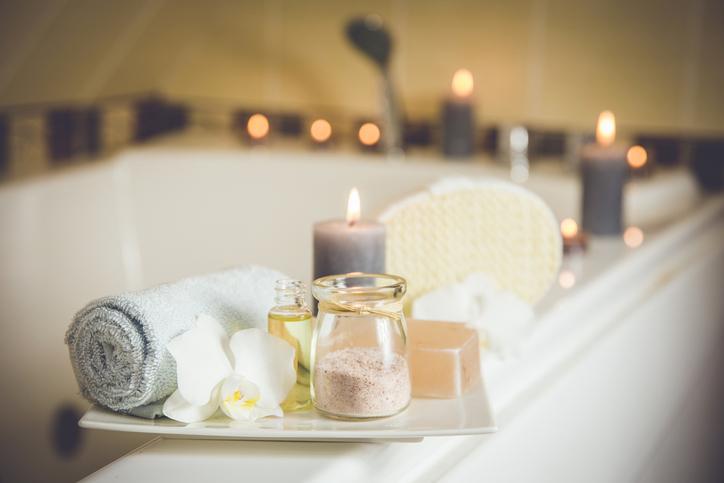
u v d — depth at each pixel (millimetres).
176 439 604
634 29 1808
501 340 804
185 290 619
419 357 656
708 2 1729
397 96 2027
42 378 1348
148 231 1835
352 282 641
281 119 2158
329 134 1981
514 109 1948
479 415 614
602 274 1150
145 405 582
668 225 1487
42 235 1443
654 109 1817
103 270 1663
